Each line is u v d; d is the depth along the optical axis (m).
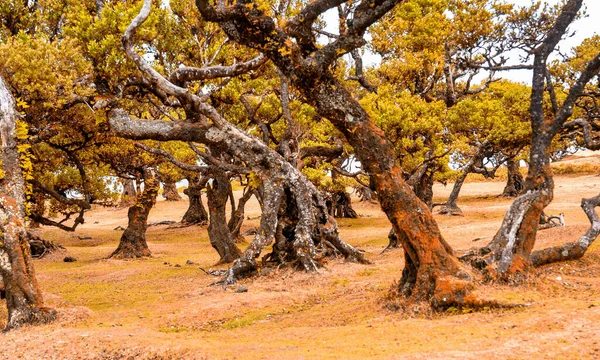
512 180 44.25
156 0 19.88
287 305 12.12
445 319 8.59
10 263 11.08
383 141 10.47
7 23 19.81
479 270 9.97
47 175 23.00
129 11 14.93
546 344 6.49
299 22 10.62
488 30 27.14
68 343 8.94
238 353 7.61
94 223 44.06
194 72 14.94
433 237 9.82
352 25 10.37
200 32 19.94
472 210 36.28
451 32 27.91
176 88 13.63
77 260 26.27
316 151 20.55
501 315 8.32
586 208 13.29
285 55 10.65
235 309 11.85
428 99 27.91
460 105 25.12
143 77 15.05
